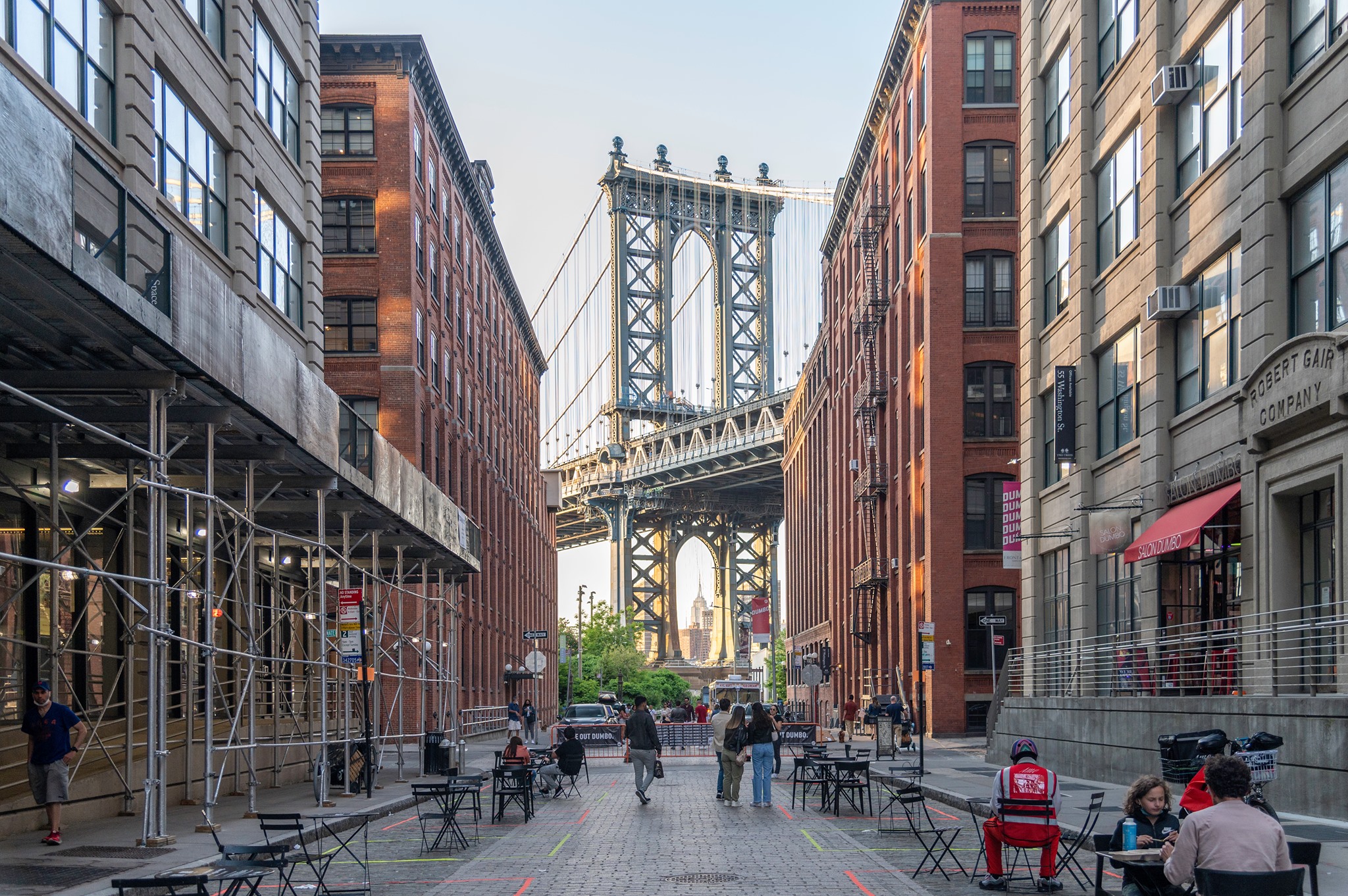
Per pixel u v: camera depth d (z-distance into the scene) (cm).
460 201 6406
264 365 1981
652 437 15550
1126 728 2623
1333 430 2045
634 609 15912
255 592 3131
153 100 2247
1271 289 2273
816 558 9331
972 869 1545
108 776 2106
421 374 5256
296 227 3138
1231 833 854
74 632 1914
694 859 1644
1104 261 3216
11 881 1345
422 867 1591
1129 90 3011
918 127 5512
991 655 5003
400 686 3119
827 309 8494
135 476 2256
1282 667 2220
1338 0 2112
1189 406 2712
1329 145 2088
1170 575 2784
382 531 3111
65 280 1357
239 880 1142
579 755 2780
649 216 17300
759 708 2422
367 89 5116
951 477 5069
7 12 1753
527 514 9462
